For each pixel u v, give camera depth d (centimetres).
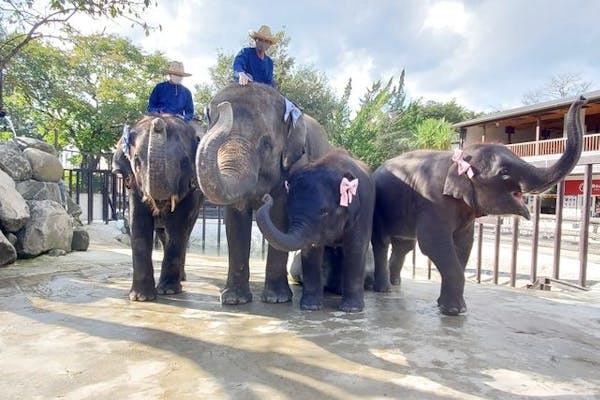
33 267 711
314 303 473
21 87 2003
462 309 465
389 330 400
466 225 491
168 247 546
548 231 1820
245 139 432
